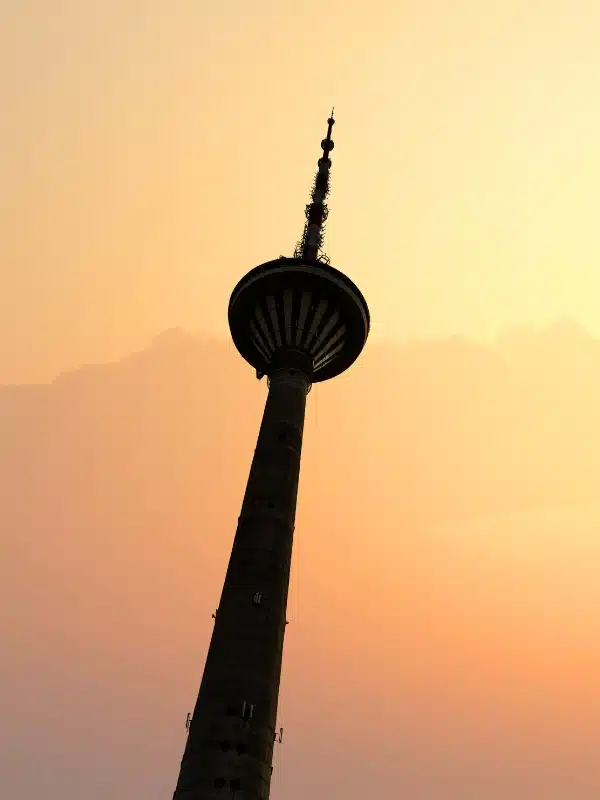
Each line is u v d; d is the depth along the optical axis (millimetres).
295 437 52469
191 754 36844
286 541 46781
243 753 36594
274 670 40906
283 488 49000
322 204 70812
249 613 42281
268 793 37094
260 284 59125
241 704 38281
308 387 56844
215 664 40312
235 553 45750
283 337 58250
